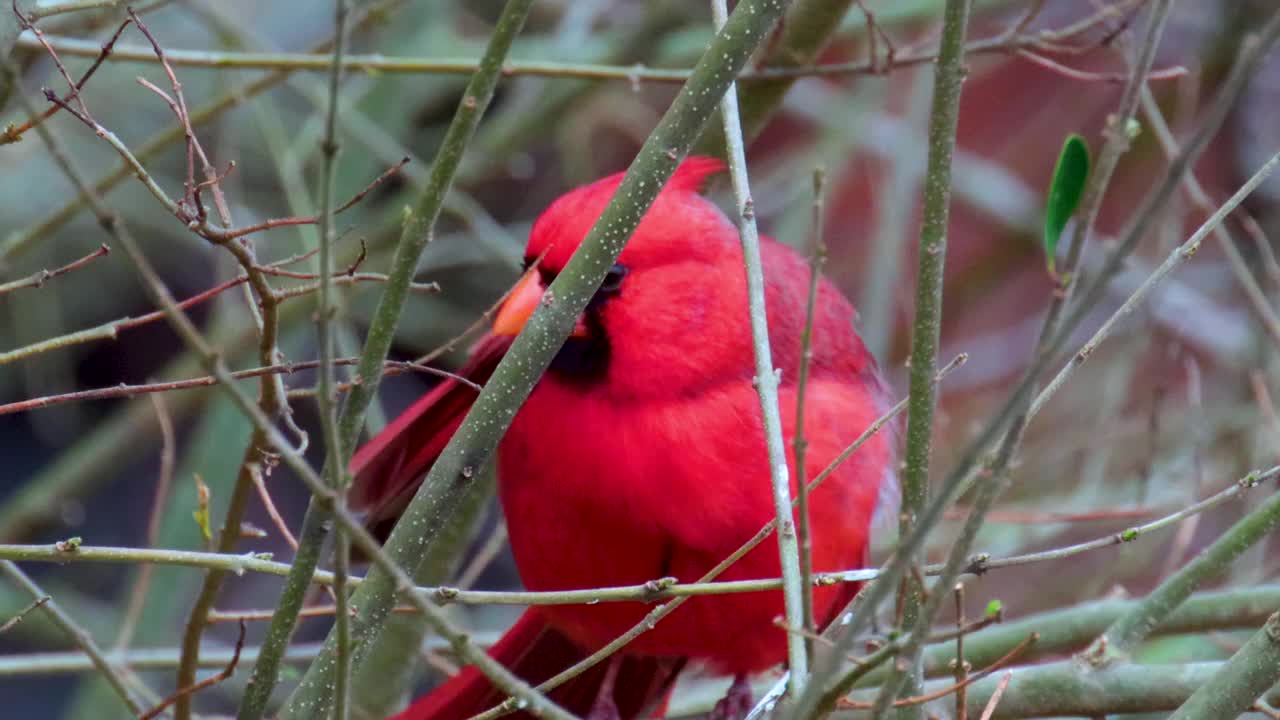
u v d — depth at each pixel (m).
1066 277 3.07
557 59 8.32
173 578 7.94
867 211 10.70
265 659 3.59
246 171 9.09
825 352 5.27
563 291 3.68
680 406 4.94
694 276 4.96
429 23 8.62
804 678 3.40
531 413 5.08
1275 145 9.02
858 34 8.21
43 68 7.87
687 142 3.65
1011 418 3.10
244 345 7.96
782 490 3.65
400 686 6.15
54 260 9.21
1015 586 7.57
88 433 10.02
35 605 4.05
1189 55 9.46
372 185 3.58
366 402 3.49
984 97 10.76
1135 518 6.75
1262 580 6.45
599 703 5.93
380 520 5.68
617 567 5.15
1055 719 5.28
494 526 9.71
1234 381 8.09
